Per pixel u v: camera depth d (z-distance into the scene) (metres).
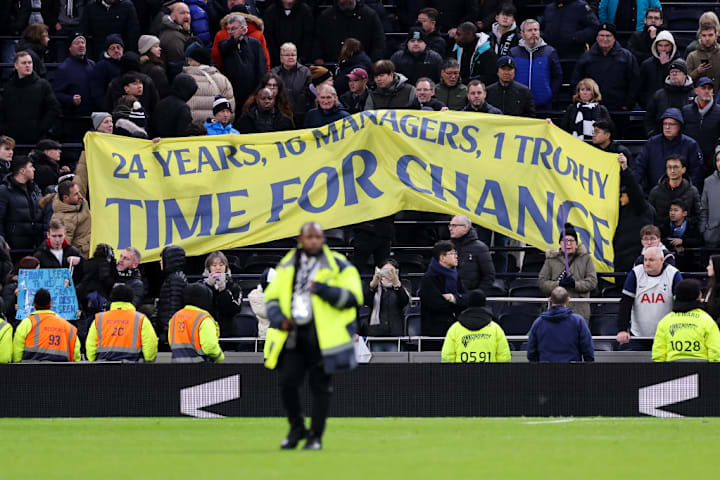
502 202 60.41
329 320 30.94
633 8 78.44
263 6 84.31
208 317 49.31
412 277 64.12
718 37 75.25
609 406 48.09
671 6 84.25
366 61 72.69
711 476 27.00
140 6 78.81
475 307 50.28
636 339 54.09
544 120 61.59
